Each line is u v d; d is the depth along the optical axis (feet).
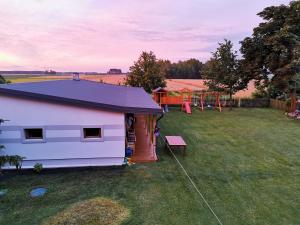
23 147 30.14
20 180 28.12
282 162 35.24
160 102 81.61
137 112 30.50
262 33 82.43
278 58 79.92
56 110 29.78
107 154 31.81
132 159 34.19
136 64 101.24
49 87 39.27
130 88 62.69
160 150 39.45
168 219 21.08
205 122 62.95
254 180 29.25
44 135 30.14
